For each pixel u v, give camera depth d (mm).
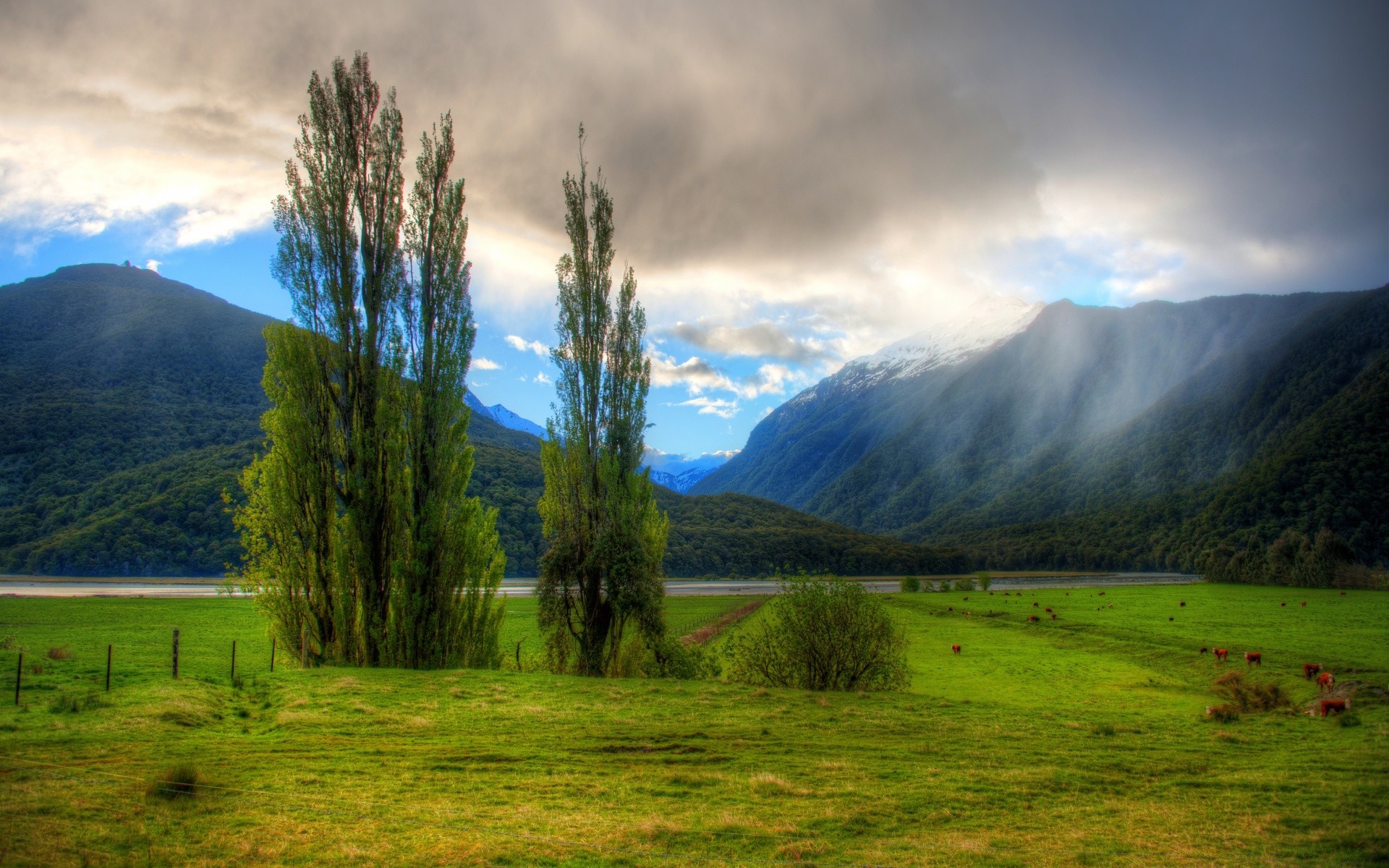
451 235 35594
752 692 27844
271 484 31609
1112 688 40344
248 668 31406
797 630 32406
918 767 17734
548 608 34719
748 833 12836
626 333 38094
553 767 16766
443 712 22297
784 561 185500
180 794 13477
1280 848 12492
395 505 32406
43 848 10734
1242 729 23219
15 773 14242
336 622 31391
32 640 42156
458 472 33812
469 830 12523
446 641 32469
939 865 11641
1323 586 119750
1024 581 173500
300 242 33625
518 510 152125
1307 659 43781
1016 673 45906
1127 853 12297
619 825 13109
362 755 17125
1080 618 78188
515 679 28375
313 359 32750
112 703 20250
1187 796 15633
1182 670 46219
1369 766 18125
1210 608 86812
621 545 34281
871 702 26734
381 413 32812
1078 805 14984
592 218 38938
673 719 22703
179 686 22906
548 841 12164
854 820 13750
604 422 37281
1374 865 11672
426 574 32094
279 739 18422
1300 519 177500
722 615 81750
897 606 100625
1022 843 12711
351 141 35031
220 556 134125
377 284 34312
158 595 87812
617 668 34531
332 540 31984
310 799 13797
